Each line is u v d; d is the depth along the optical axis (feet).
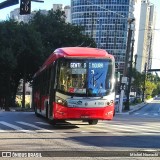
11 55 160.45
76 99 56.80
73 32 187.21
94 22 185.16
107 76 58.34
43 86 73.77
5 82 176.65
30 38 168.86
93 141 43.32
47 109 66.49
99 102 57.31
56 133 51.24
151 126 70.13
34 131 53.26
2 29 164.25
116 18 177.88
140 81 336.29
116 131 56.03
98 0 177.47
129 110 177.37
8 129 55.31
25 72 180.24
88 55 58.08
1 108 181.78
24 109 155.84
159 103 344.69
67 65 57.47
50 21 188.65
